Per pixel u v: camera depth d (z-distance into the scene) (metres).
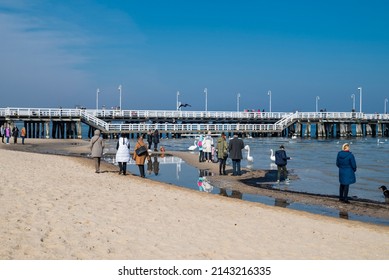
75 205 11.34
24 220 9.44
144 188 15.27
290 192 16.83
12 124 55.22
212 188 17.41
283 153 19.53
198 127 63.25
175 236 9.10
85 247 8.06
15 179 14.97
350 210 13.77
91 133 60.44
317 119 73.69
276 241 9.17
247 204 13.38
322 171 24.61
